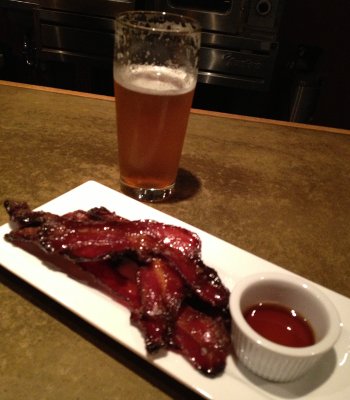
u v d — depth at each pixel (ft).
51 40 4.86
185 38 1.78
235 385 1.18
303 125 3.16
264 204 2.19
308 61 5.08
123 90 1.77
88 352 1.32
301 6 5.50
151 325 1.25
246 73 4.69
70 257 1.42
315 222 2.11
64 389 1.20
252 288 1.31
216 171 2.43
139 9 4.56
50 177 2.17
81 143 2.54
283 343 1.25
